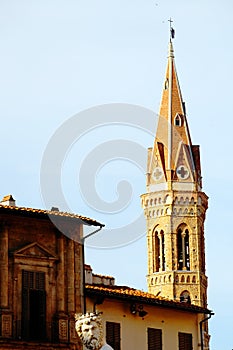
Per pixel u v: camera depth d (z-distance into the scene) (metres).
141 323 124.88
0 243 111.81
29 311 113.00
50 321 114.38
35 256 114.44
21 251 113.19
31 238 114.81
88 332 60.75
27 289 113.25
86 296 118.19
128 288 134.50
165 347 127.69
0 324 109.56
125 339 121.88
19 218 113.75
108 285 133.00
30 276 113.81
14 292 111.94
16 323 111.31
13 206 113.81
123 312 122.62
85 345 60.81
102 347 60.75
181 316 131.75
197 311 133.00
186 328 132.12
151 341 125.75
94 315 61.19
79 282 117.44
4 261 111.56
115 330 120.75
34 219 115.12
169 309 129.88
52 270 116.00
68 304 115.94
